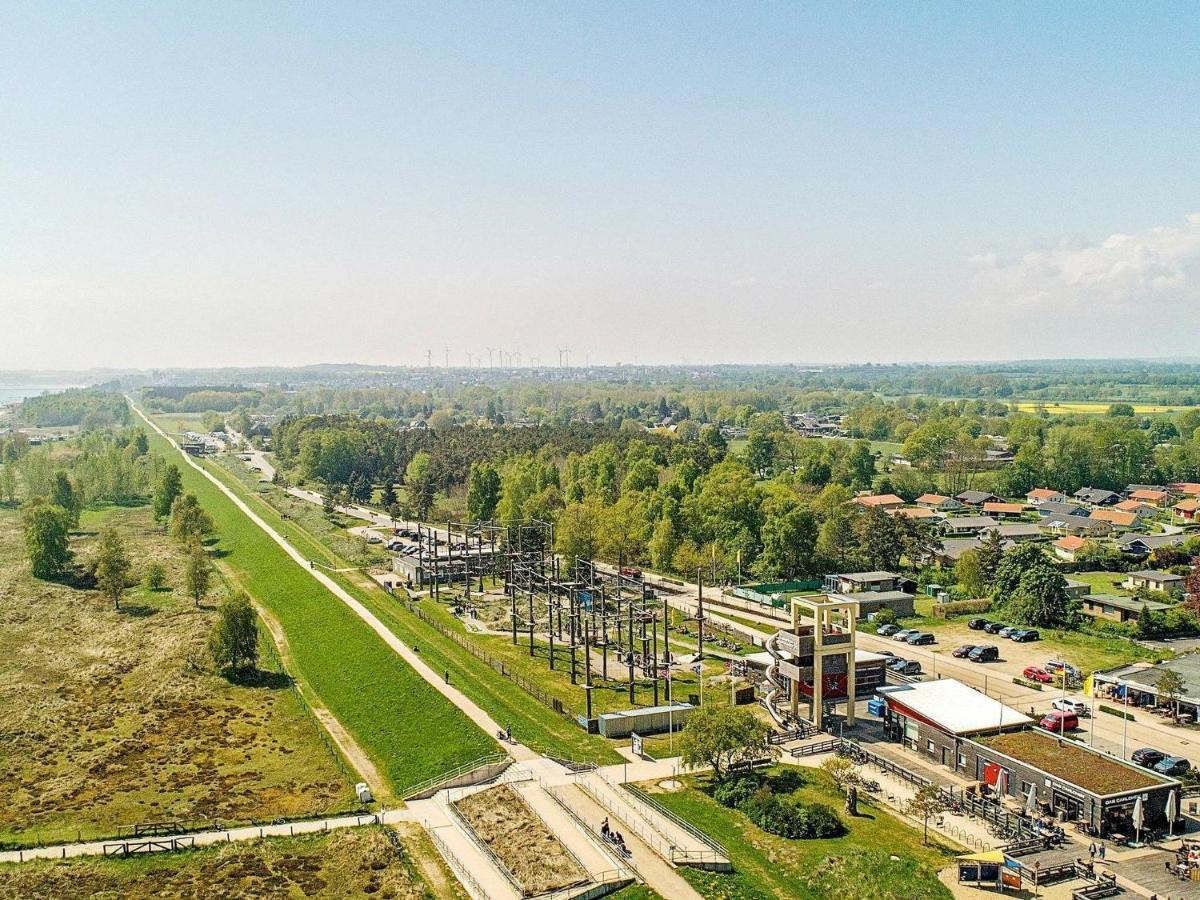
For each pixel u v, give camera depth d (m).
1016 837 79.00
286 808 90.88
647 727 108.06
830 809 84.94
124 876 76.88
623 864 76.50
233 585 186.75
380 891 74.25
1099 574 182.38
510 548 189.00
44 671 134.00
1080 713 109.19
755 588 173.88
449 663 133.50
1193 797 86.56
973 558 166.50
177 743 108.31
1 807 91.62
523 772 95.88
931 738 97.81
